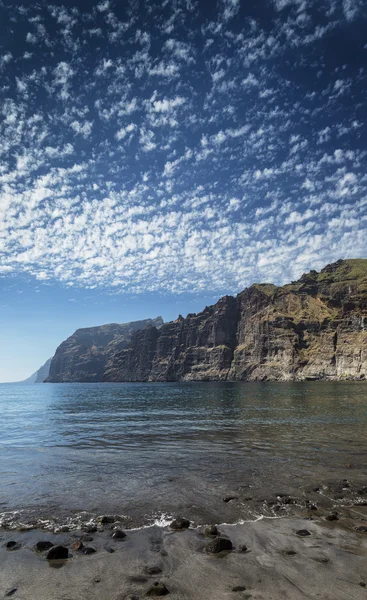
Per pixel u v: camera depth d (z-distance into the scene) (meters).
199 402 65.88
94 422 34.78
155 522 9.65
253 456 17.59
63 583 6.64
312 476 13.88
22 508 10.74
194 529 9.16
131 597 6.14
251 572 6.97
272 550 7.91
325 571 6.97
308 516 9.95
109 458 17.66
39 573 7.02
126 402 70.19
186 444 21.50
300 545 8.15
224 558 7.55
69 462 16.81
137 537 8.70
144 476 14.20
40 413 46.31
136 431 27.80
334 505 10.80
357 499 11.31
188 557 7.63
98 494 12.00
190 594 6.23
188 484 13.02
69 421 35.91
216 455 17.98
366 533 8.79
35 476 14.30
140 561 7.49
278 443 21.08
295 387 152.12
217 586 6.48
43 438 24.48
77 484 13.14
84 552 7.89
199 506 10.80
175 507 10.74
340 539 8.45
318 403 57.91
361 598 6.05
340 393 94.56
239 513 10.23
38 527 9.38
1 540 8.61
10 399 90.44
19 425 32.53
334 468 15.09
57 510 10.57
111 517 9.92
